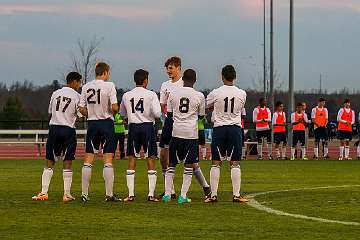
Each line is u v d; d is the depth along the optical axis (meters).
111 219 26.50
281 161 68.31
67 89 32.78
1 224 25.23
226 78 32.00
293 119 71.88
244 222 25.83
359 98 154.38
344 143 72.62
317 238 22.48
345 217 27.23
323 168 57.72
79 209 29.38
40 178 46.12
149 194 32.56
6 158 74.00
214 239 22.28
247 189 38.97
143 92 32.50
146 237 22.61
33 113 160.12
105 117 32.19
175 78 33.97
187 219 26.55
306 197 34.53
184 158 31.94
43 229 24.16
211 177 32.06
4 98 162.62
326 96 156.50
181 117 31.70
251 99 148.38
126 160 67.88
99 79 32.28
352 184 42.62
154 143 32.50
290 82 86.75
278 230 24.02
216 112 31.94
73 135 32.53
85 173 32.09
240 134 32.00
